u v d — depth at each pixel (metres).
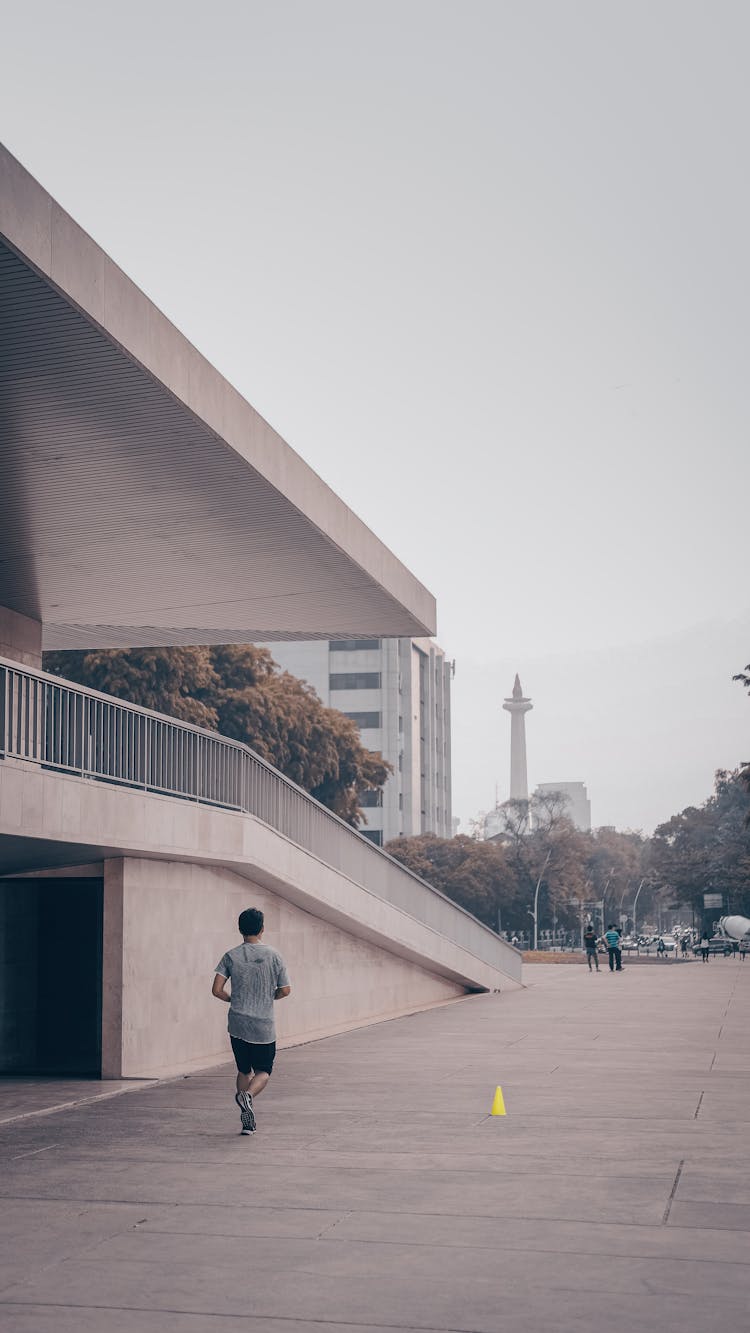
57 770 14.61
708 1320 6.08
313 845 22.81
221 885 19.42
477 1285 6.68
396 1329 5.98
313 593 21.84
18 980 17.11
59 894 17.77
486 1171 9.64
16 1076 16.08
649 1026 22.61
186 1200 8.70
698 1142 10.84
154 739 17.11
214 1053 18.75
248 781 20.06
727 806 144.00
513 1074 15.73
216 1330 5.97
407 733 147.12
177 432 14.66
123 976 15.86
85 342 12.38
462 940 31.50
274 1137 11.20
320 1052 18.70
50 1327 6.01
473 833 122.56
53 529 18.27
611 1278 6.80
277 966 11.62
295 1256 7.27
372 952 26.58
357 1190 8.99
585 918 133.50
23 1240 7.66
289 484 16.89
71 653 40.91
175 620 24.20
